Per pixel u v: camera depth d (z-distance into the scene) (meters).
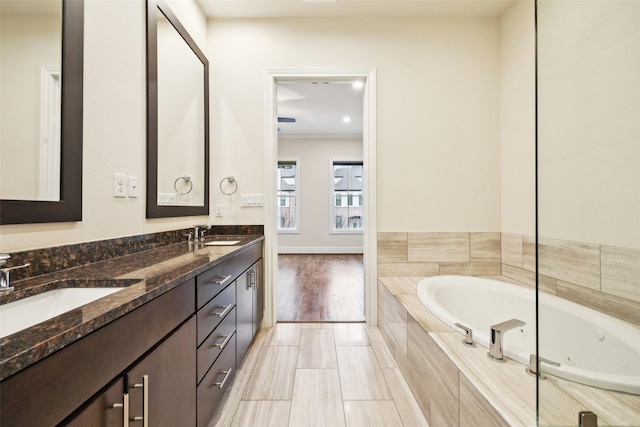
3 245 0.85
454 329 1.33
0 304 0.69
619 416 0.77
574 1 1.44
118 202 1.34
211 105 2.40
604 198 1.32
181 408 0.95
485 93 2.44
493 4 2.29
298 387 1.55
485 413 0.86
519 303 1.81
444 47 2.43
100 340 0.60
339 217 6.42
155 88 1.62
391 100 2.43
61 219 1.02
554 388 0.80
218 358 1.31
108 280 0.88
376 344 2.06
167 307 0.87
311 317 2.58
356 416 1.33
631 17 1.22
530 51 2.09
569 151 1.41
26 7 0.91
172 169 1.84
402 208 2.43
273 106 2.45
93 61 1.19
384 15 2.41
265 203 2.40
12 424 0.42
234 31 2.41
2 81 0.84
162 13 1.72
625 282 1.22
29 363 0.44
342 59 2.42
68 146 1.05
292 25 2.42
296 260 5.53
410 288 2.06
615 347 1.15
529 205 2.12
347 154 6.27
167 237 1.74
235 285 1.57
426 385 1.31
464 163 2.44
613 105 1.29
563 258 1.34
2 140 0.84
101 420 0.60
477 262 2.43
